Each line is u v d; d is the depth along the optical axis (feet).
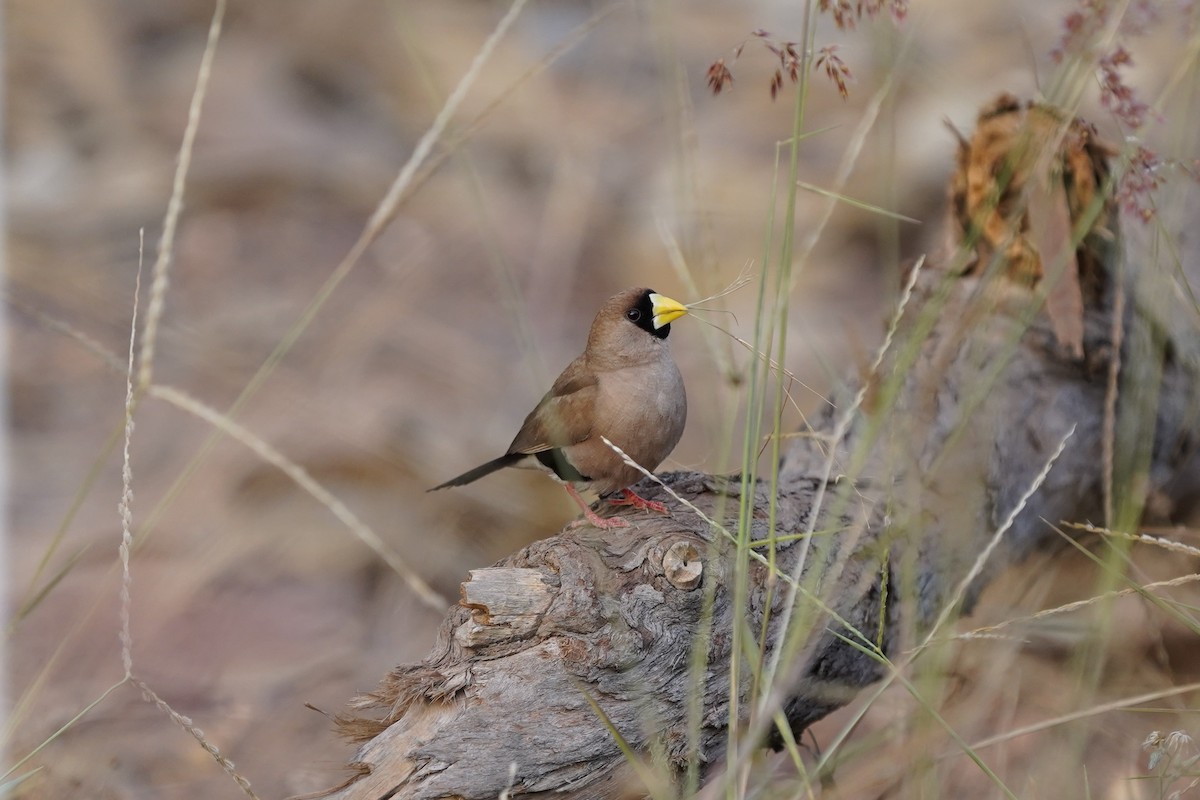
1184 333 35.04
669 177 70.38
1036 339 32.01
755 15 85.10
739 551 23.18
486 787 23.02
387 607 41.42
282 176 74.95
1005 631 31.37
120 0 91.76
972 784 28.68
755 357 24.09
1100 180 31.81
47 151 77.10
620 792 24.21
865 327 55.21
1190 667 32.12
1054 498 31.91
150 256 66.39
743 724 25.40
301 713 36.63
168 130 79.46
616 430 30.73
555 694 23.31
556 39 88.02
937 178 62.54
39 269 61.16
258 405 51.03
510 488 44.91
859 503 28.40
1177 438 34.68
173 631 40.40
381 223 29.66
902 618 27.20
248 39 90.94
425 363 55.06
